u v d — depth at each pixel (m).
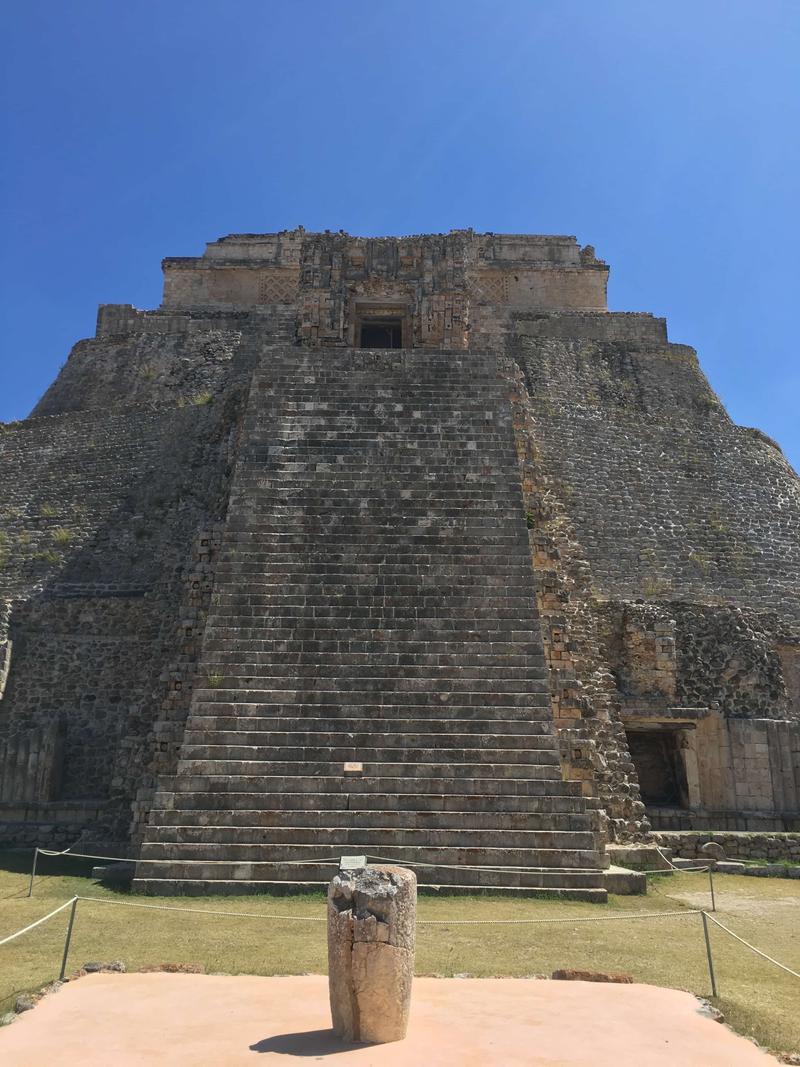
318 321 27.52
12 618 21.34
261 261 36.59
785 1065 5.49
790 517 25.98
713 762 18.44
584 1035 5.84
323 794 12.42
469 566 16.22
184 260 36.66
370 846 11.78
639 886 11.68
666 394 30.31
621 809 15.93
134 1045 5.61
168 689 15.31
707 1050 5.62
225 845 11.73
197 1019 6.13
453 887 11.26
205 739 13.20
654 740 19.77
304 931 9.21
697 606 20.36
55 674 20.66
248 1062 5.32
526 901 10.96
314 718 13.50
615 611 19.94
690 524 24.86
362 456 18.64
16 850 17.02
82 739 19.83
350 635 14.90
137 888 11.23
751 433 28.95
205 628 15.07
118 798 16.44
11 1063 5.31
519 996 6.74
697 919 10.24
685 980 7.47
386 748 13.09
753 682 19.59
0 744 18.73
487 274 36.28
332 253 28.27
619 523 24.38
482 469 18.44
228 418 25.16
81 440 27.44
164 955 8.09
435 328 27.48
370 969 5.74
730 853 15.82
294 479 18.06
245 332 34.09
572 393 29.84
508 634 14.99
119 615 21.16
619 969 7.82
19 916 9.95
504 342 32.00
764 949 8.77
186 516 23.66
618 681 19.23
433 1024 6.05
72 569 23.11
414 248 28.36
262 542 16.66
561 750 14.68
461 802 12.35
